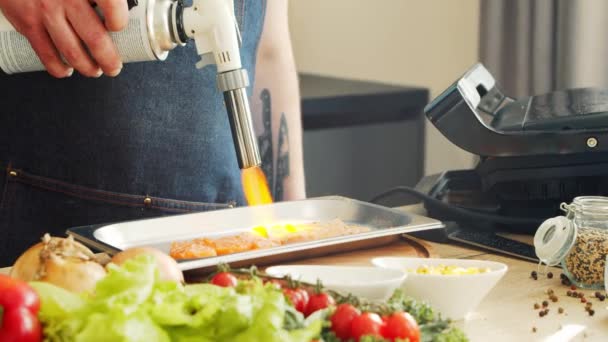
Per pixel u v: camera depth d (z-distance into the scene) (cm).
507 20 241
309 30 334
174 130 170
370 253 139
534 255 140
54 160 167
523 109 159
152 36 125
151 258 83
